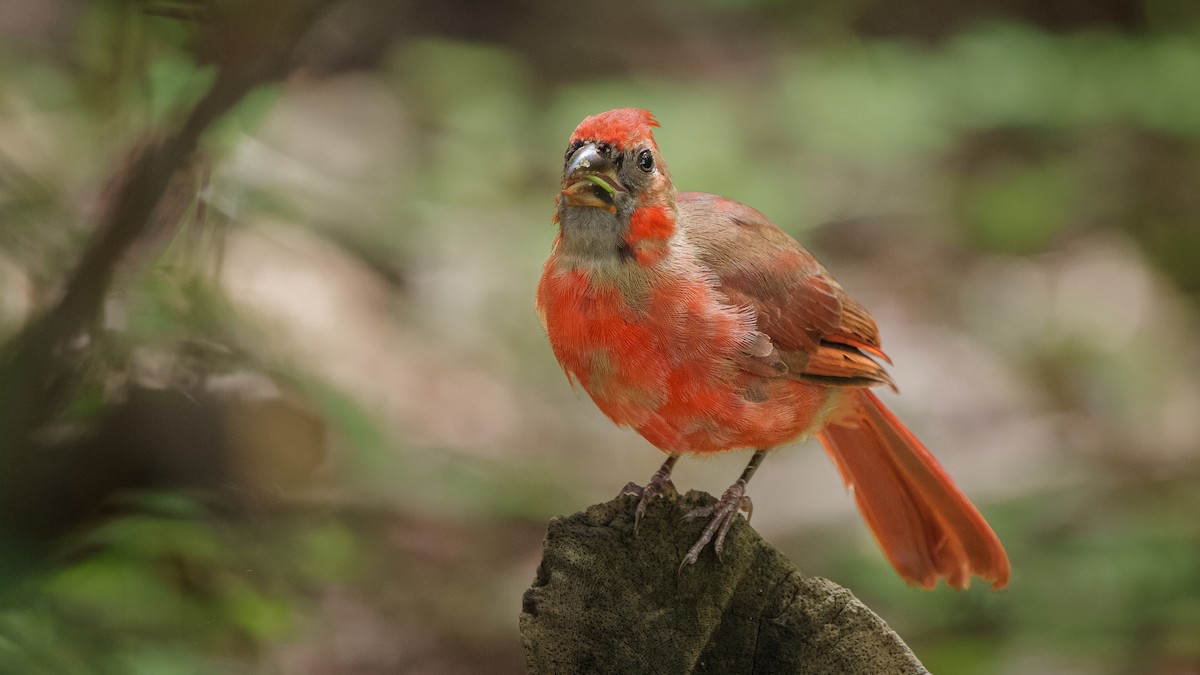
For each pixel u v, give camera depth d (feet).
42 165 26.18
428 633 32.76
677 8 70.64
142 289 21.13
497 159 57.88
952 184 63.36
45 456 20.67
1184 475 44.34
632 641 16.07
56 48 34.35
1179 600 36.09
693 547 16.07
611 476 44.93
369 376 42.09
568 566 16.11
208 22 19.26
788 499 43.73
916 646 35.40
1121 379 51.88
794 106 60.29
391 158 55.21
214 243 22.61
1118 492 43.06
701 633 16.01
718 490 44.60
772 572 16.03
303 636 27.78
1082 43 60.70
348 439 28.32
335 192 47.67
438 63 61.98
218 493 25.12
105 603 21.74
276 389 26.68
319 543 29.25
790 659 15.94
